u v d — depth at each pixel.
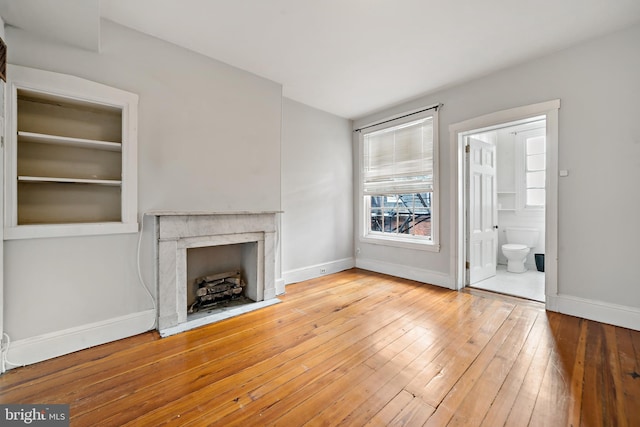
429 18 2.23
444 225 3.69
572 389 1.62
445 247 3.69
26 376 1.78
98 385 1.69
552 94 2.75
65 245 2.10
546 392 1.59
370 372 1.81
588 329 2.39
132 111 2.37
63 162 2.28
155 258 2.48
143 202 2.45
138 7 2.10
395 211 4.55
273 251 3.27
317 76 3.25
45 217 2.20
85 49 2.17
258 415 1.44
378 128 4.45
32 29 1.94
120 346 2.17
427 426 1.36
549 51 2.72
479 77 3.27
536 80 2.85
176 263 2.54
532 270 4.72
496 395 1.58
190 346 2.17
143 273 2.44
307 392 1.62
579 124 2.61
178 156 2.64
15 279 1.91
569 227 2.69
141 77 2.43
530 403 1.51
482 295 3.35
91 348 2.15
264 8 2.12
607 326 2.44
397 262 4.27
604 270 2.51
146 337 2.33
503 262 5.17
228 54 2.79
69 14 1.80
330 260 4.50
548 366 1.85
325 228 4.42
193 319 2.66
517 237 4.95
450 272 3.62
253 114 3.19
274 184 3.40
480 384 1.68
